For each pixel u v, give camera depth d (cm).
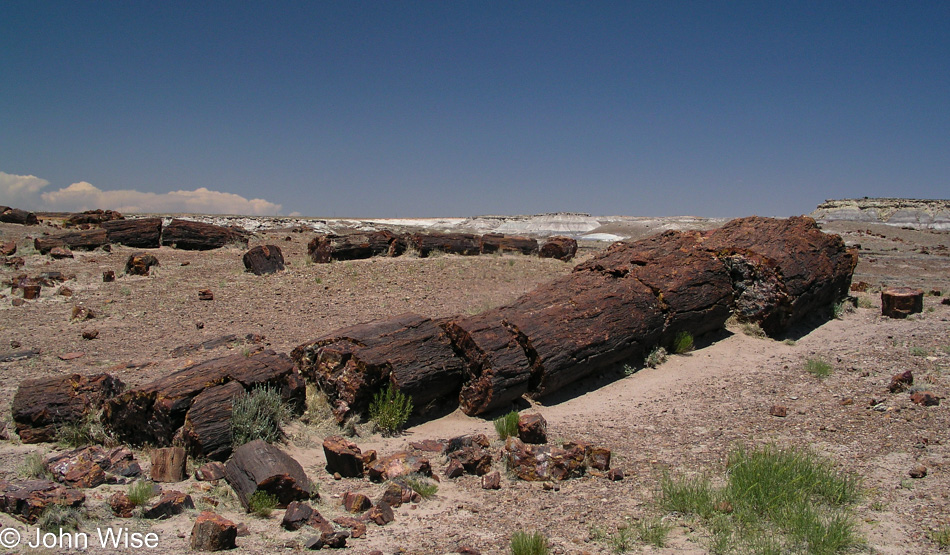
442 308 1734
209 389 802
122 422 804
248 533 570
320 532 578
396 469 735
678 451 820
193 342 1370
